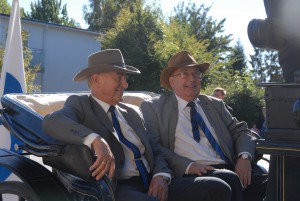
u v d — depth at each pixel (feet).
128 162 9.55
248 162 10.49
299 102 6.09
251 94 43.86
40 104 10.98
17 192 9.30
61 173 9.55
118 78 9.67
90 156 8.16
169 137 10.79
